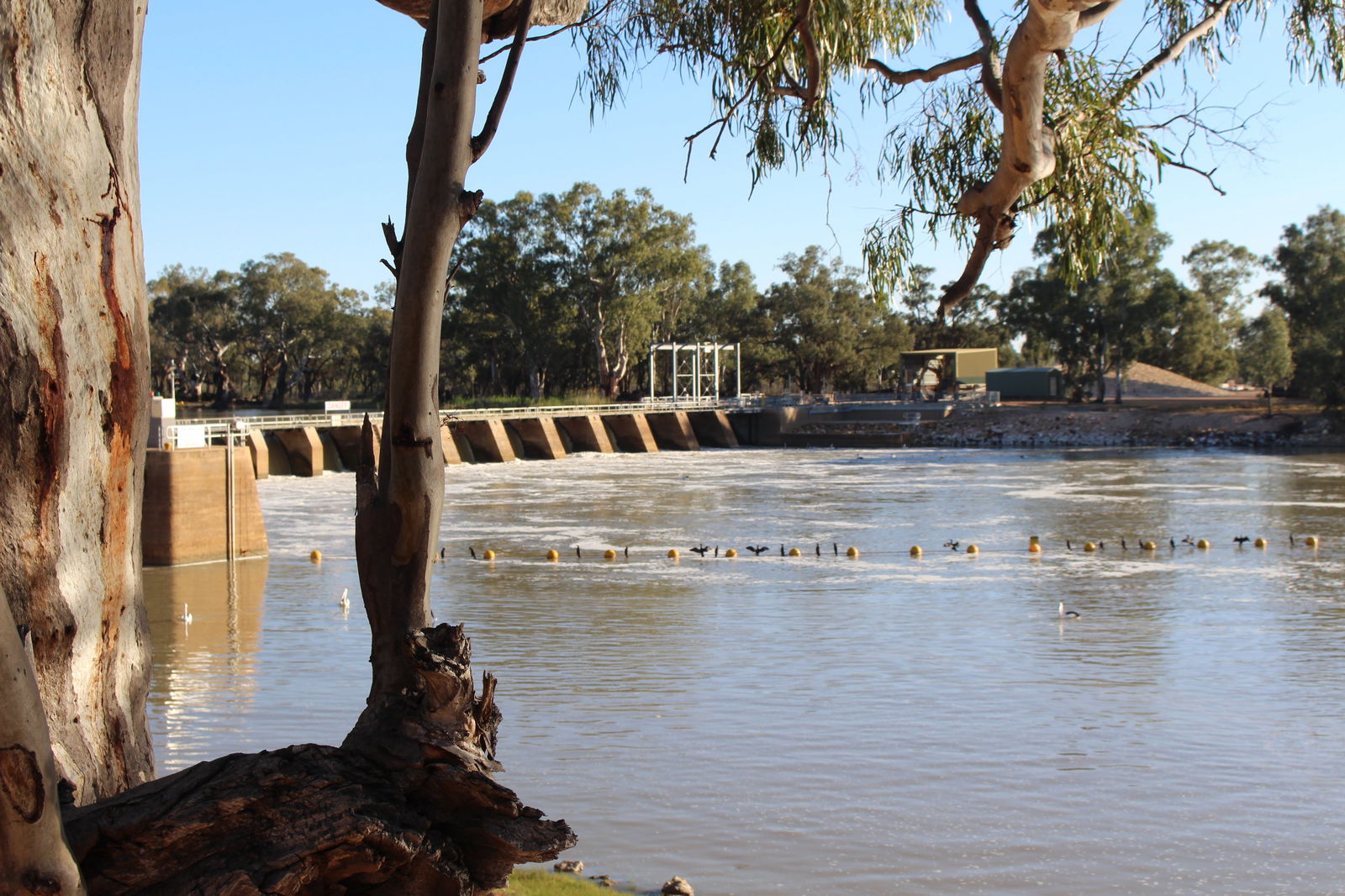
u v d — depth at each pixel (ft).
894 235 26.76
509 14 18.57
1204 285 374.84
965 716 47.24
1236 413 261.03
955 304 25.12
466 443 220.84
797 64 25.44
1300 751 42.34
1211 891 30.32
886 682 53.36
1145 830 34.55
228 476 96.99
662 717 47.03
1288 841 33.86
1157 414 267.18
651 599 77.61
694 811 35.88
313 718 46.98
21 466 11.63
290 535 112.37
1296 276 281.95
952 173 26.23
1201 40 25.50
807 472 197.47
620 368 292.81
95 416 12.44
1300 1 25.23
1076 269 24.91
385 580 13.46
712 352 331.57
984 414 282.15
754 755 41.86
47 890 10.01
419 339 13.38
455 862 12.35
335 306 348.79
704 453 253.24
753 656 59.31
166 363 363.97
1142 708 48.73
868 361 334.85
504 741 43.62
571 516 130.00
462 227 13.67
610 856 32.17
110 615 12.87
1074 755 41.93
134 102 13.28
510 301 275.59
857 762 41.01
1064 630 66.49
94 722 12.62
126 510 13.23
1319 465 193.67
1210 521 121.19
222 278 350.23
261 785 11.48
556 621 69.51
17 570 11.70
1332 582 83.92
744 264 337.52
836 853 32.53
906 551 102.53
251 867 11.14
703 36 25.13
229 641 63.93
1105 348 293.64
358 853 11.63
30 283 11.59
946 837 33.88
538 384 295.48
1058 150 23.88
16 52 11.46
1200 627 67.26
